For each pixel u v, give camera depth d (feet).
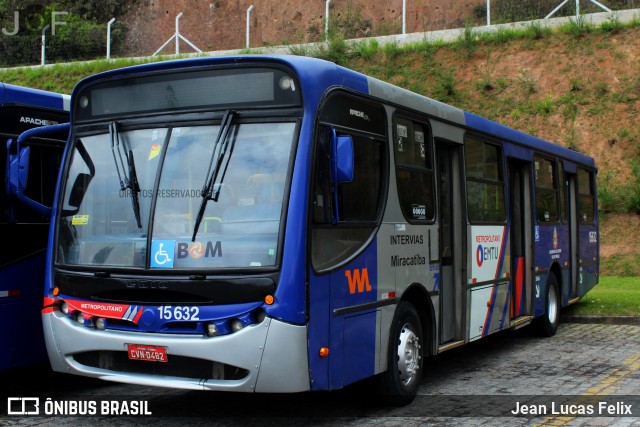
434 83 89.25
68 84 106.22
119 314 19.11
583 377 27.99
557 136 80.07
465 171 28.22
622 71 82.12
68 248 20.65
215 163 19.04
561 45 86.94
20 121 24.31
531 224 36.24
